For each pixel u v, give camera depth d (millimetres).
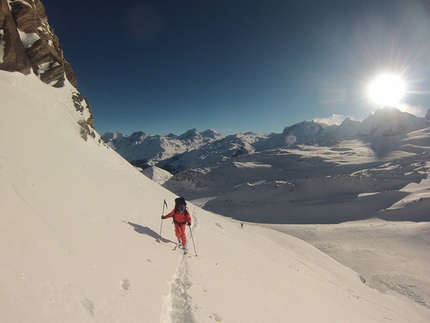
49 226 4898
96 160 13375
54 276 3795
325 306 10383
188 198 125625
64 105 17031
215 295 5941
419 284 28312
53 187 6594
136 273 5250
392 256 36250
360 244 41062
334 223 66438
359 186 92625
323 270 23906
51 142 10000
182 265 6945
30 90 14461
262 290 7938
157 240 7809
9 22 15125
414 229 44125
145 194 13469
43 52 18312
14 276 3332
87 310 3600
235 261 9797
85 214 6332
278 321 6266
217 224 17344
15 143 7438
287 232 48344
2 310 2773
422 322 20328
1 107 9281
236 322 5250
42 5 21531
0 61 14047
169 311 4848
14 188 5336
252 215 81750
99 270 4605
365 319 12398
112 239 5977
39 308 3117
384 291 27547
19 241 4012
